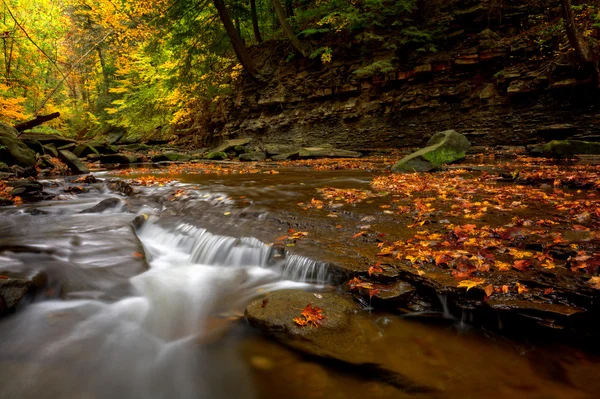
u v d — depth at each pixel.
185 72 22.00
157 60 25.58
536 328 2.42
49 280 3.29
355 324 2.64
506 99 14.83
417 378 2.10
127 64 27.80
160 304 3.24
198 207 6.18
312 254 3.57
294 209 5.56
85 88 36.78
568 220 4.30
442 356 2.29
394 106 17.77
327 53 19.17
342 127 19.62
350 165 13.01
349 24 18.34
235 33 21.11
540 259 3.10
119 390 2.21
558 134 13.41
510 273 2.89
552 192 6.23
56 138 18.11
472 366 2.20
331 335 2.49
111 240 4.42
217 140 25.67
